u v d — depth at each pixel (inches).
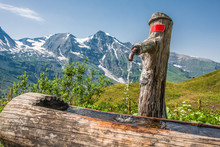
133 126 71.2
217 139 61.1
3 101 490.9
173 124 105.3
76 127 76.2
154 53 142.6
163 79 151.5
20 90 550.3
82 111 123.4
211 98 1067.3
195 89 1605.6
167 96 1268.5
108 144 69.3
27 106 90.7
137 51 118.4
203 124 100.0
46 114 84.0
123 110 448.8
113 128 71.6
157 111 147.2
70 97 581.6
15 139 85.0
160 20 146.9
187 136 64.0
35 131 81.7
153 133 67.3
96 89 638.5
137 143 66.5
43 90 573.9
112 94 1202.0
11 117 89.2
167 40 149.3
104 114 121.5
